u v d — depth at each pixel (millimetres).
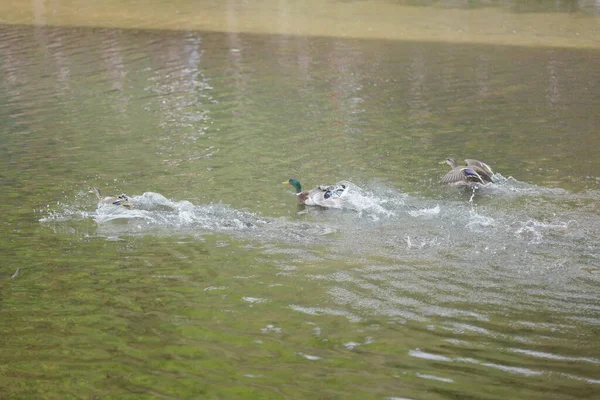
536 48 23422
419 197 11883
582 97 17656
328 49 23781
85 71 21062
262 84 19594
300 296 8570
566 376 6766
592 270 9023
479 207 11344
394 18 29109
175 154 14258
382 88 19000
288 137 15211
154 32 26438
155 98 18391
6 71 21141
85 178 13023
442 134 15188
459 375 6848
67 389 6836
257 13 30359
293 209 11516
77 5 31672
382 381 6793
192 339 7684
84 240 10430
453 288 8648
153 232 10695
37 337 7777
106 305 8469
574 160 13375
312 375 6938
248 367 7117
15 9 30547
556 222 10656
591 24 27328
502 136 14945
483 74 20234
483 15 29625
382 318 7996
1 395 6750
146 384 6891
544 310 8047
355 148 14430
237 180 12805
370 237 10320
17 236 10570
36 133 15727
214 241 10320
